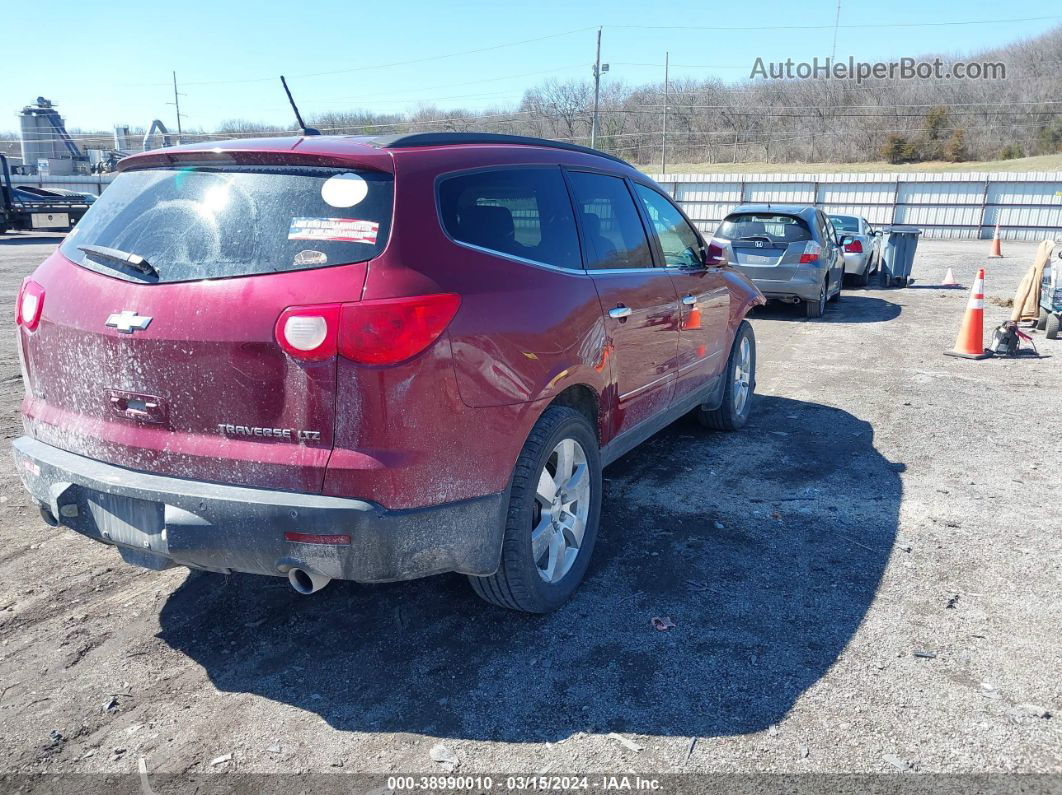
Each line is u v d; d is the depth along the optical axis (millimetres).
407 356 2498
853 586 3559
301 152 2680
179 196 2824
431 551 2666
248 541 2512
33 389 3076
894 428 6008
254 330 2473
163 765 2451
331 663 2986
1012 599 3441
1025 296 9844
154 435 2666
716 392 5430
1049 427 6012
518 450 2928
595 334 3422
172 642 3117
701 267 4941
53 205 26219
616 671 2926
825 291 11781
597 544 3975
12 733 2586
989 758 2463
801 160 60500
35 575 3635
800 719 2654
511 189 3232
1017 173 28625
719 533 4109
